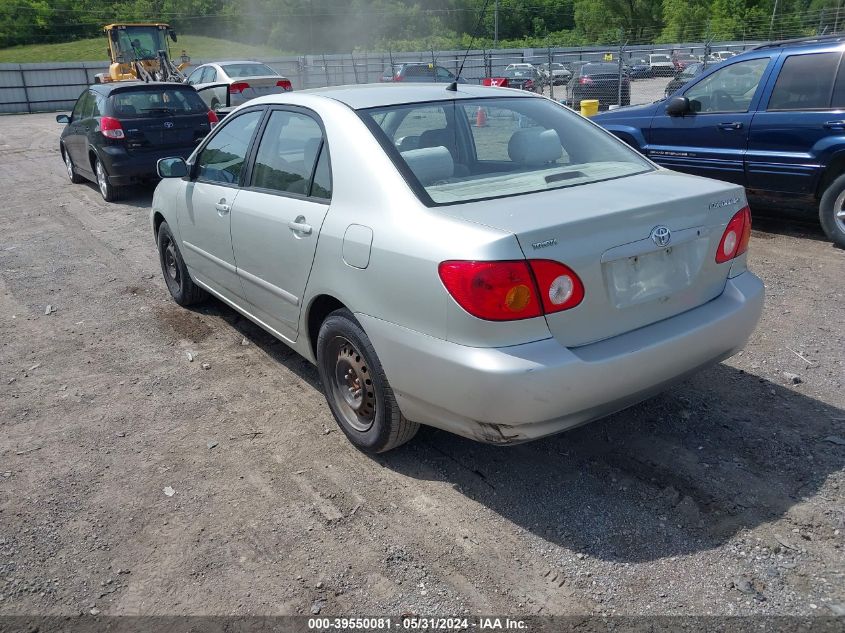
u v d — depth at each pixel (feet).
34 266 24.29
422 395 9.86
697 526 9.70
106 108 32.94
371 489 10.94
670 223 10.00
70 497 11.09
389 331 10.07
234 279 14.88
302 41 279.69
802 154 22.25
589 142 12.85
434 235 9.40
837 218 21.70
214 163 15.72
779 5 199.41
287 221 12.21
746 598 8.44
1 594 9.11
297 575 9.23
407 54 128.57
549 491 10.63
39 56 244.83
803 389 13.29
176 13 292.81
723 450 11.43
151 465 11.90
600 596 8.61
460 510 10.33
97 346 17.12
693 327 10.21
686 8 201.87
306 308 12.12
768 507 10.01
